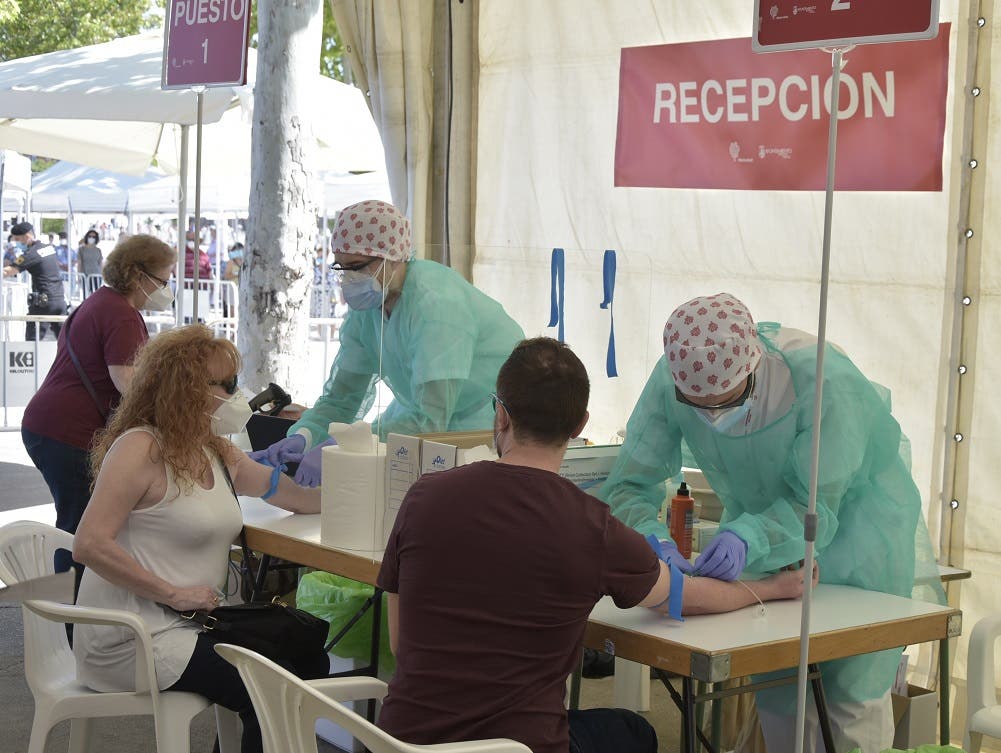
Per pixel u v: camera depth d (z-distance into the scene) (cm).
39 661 265
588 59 407
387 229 312
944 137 322
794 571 249
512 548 190
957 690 326
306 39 533
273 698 192
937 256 327
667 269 388
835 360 250
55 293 1184
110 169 778
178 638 254
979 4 315
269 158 535
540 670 190
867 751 256
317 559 277
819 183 347
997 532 319
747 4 362
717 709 287
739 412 241
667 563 230
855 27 191
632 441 272
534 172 426
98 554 252
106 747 336
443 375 307
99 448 270
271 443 368
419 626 194
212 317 1194
